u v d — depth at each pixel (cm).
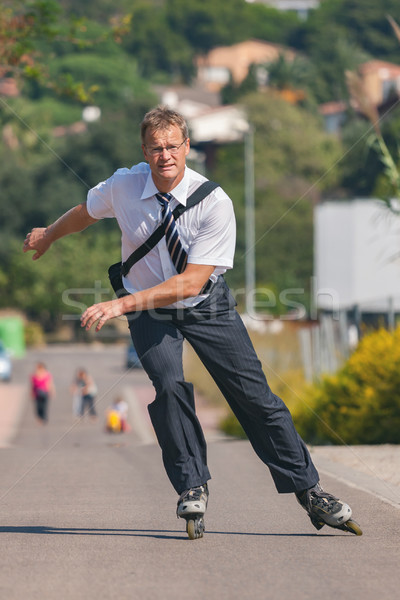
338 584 1015
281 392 3556
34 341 14400
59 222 1256
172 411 1223
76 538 1258
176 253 1194
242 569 1080
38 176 16000
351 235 6062
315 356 3600
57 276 14038
